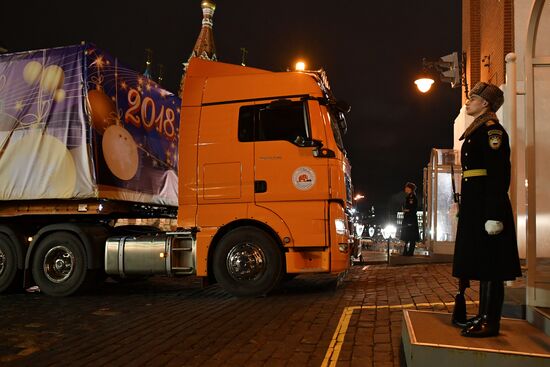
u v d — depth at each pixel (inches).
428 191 592.7
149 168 386.0
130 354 193.6
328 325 229.9
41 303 322.3
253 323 239.5
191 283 431.2
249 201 309.6
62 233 351.9
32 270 354.9
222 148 314.8
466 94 576.7
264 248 307.9
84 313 282.0
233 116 316.8
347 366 170.2
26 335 228.8
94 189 330.6
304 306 278.2
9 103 347.3
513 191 213.8
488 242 154.7
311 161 305.3
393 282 356.2
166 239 338.6
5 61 352.5
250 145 312.0
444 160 541.3
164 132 411.8
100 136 339.0
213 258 316.2
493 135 156.1
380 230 1903.3
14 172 342.0
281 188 306.2
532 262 181.3
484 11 596.1
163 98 413.7
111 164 345.7
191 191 316.2
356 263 560.1
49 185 336.2
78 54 338.3
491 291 155.3
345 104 328.8
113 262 344.5
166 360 184.7
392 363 171.0
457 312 166.1
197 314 267.7
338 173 307.3
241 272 309.6
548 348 139.2
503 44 481.7
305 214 303.4
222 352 192.2
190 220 315.3
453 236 539.5
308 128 307.6
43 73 343.9
